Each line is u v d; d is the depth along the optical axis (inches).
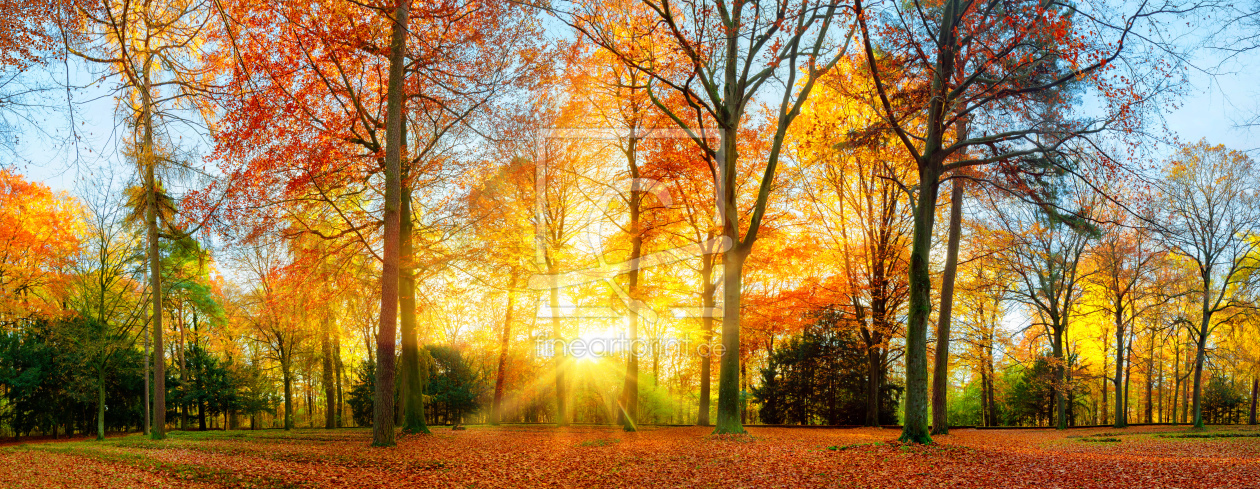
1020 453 518.3
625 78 828.6
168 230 868.0
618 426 972.6
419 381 770.2
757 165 879.1
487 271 813.2
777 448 578.9
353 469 474.3
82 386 1079.0
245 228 735.1
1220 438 773.9
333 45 689.0
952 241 792.9
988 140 582.6
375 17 694.5
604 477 432.8
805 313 987.9
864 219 1080.2
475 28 705.6
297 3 659.4
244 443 693.9
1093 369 1400.1
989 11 544.7
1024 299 1160.8
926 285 586.2
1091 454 540.4
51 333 1135.6
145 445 692.1
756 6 633.0
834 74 690.2
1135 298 1167.6
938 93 578.6
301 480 423.2
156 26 433.7
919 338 581.0
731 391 679.7
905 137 572.1
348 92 733.9
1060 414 1088.2
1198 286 1155.9
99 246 1047.6
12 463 496.7
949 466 444.5
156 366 831.7
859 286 1040.8
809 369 1244.5
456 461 506.9
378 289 795.4
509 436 745.0
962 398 1784.0
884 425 1127.0
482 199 773.3
